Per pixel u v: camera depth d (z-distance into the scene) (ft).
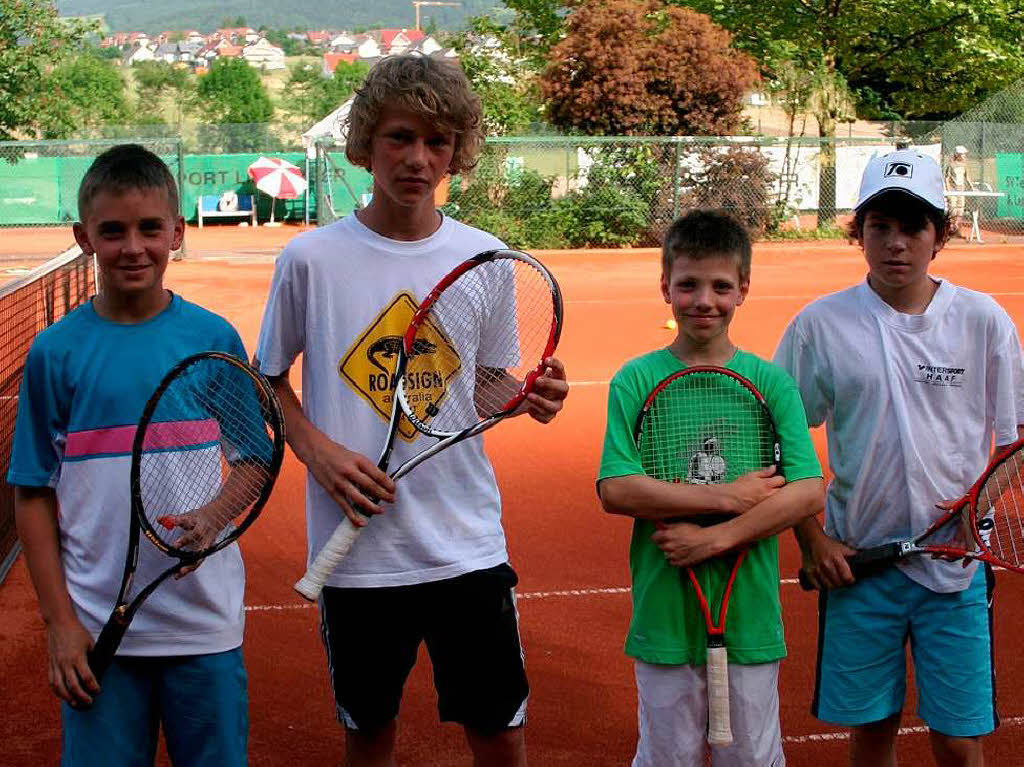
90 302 9.98
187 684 9.75
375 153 10.30
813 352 11.75
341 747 13.80
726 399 10.95
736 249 10.71
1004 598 18.07
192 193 87.66
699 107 68.28
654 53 68.28
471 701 10.68
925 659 11.22
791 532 20.77
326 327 10.52
